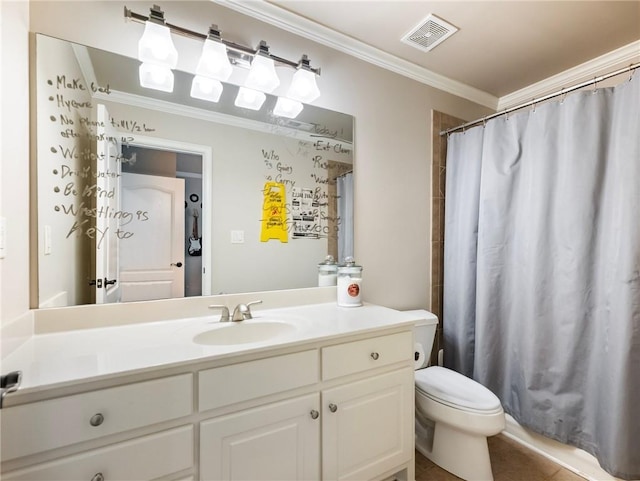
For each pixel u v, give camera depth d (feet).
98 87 3.85
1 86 2.81
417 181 6.62
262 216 5.00
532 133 5.46
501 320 5.95
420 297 6.69
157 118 4.22
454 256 6.75
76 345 3.19
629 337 4.23
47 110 3.50
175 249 4.36
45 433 2.34
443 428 5.03
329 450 3.66
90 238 3.82
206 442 2.94
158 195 4.25
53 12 3.57
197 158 4.49
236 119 4.75
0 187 2.78
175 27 3.90
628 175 4.31
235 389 3.08
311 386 3.56
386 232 6.20
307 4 4.70
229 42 4.23
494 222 5.91
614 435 4.33
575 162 4.83
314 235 5.44
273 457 3.29
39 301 3.47
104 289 3.89
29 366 2.65
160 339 3.41
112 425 2.56
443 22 5.06
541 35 5.37
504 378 5.90
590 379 4.74
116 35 3.92
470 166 6.48
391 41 5.57
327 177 5.55
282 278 5.16
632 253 4.24
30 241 3.38
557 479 4.81
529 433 5.55
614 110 4.59
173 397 2.80
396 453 4.24
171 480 2.80
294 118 5.22
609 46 5.66
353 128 5.77
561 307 5.00
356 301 5.16
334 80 5.55
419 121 6.63
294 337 3.51
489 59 6.10
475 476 4.63
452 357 6.71
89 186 3.81
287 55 5.08
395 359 4.25
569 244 4.89
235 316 4.24
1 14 2.81
